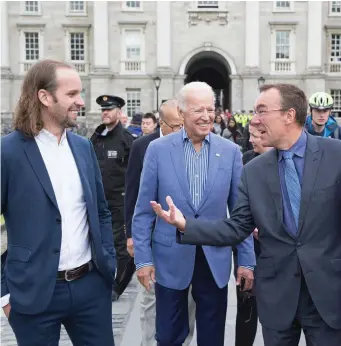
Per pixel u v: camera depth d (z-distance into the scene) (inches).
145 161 217.0
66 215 172.9
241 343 240.2
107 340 182.7
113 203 375.6
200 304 213.3
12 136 171.6
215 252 208.1
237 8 1998.0
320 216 163.9
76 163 176.4
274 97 168.7
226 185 210.8
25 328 171.2
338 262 164.9
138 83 2020.2
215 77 2367.1
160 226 213.6
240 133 1011.9
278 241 168.1
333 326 162.7
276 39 2012.8
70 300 173.9
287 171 170.4
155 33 2016.5
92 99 2001.7
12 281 169.0
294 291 165.5
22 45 2057.1
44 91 168.9
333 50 2049.7
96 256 176.4
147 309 264.5
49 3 2050.9
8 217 172.1
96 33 1991.9
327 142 170.7
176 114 264.5
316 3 1975.9
